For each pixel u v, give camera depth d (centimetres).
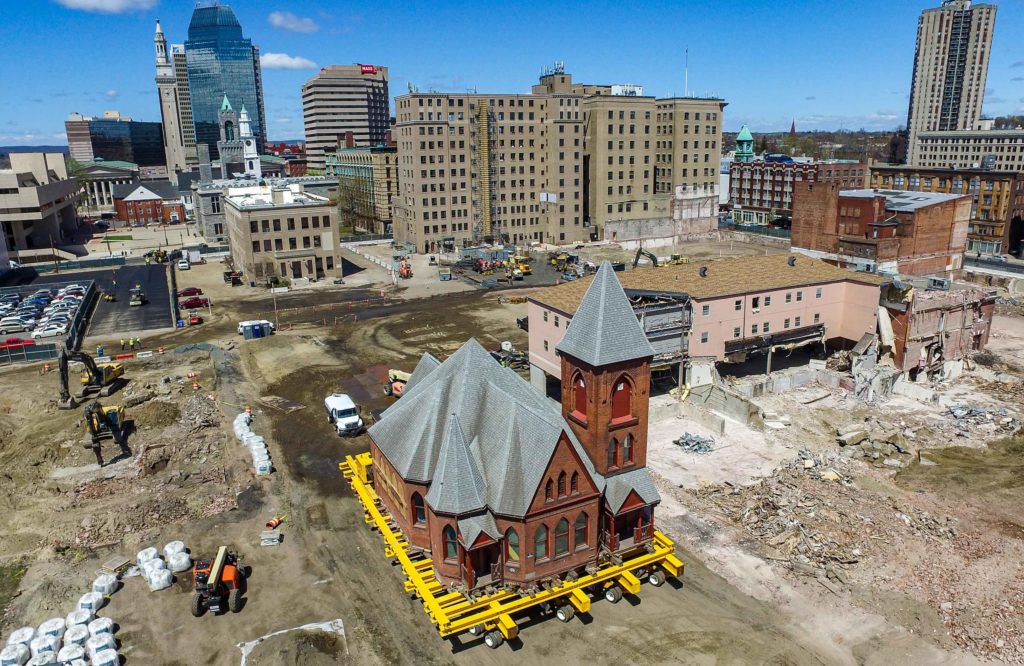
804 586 3428
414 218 14288
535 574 3178
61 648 3033
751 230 16625
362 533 3959
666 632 3131
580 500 3212
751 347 6212
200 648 3052
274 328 8631
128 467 4750
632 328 3334
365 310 9638
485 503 3147
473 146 14400
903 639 3073
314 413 5769
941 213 9431
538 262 13162
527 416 3225
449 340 8025
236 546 3834
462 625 2928
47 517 4128
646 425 3466
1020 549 3691
